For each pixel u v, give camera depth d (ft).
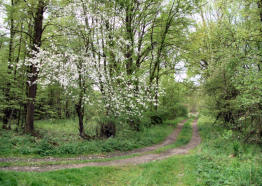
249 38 36.14
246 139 38.29
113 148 40.50
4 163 24.99
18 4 41.09
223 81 48.19
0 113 51.37
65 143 37.91
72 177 21.44
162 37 59.47
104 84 40.63
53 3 41.57
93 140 43.55
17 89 50.08
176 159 31.91
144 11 54.54
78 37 43.04
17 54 56.13
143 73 49.62
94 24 42.65
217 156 31.19
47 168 24.91
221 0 47.62
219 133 51.98
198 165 27.22
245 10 40.06
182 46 62.34
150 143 49.14
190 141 52.95
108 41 44.91
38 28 45.55
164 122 89.25
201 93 58.13
